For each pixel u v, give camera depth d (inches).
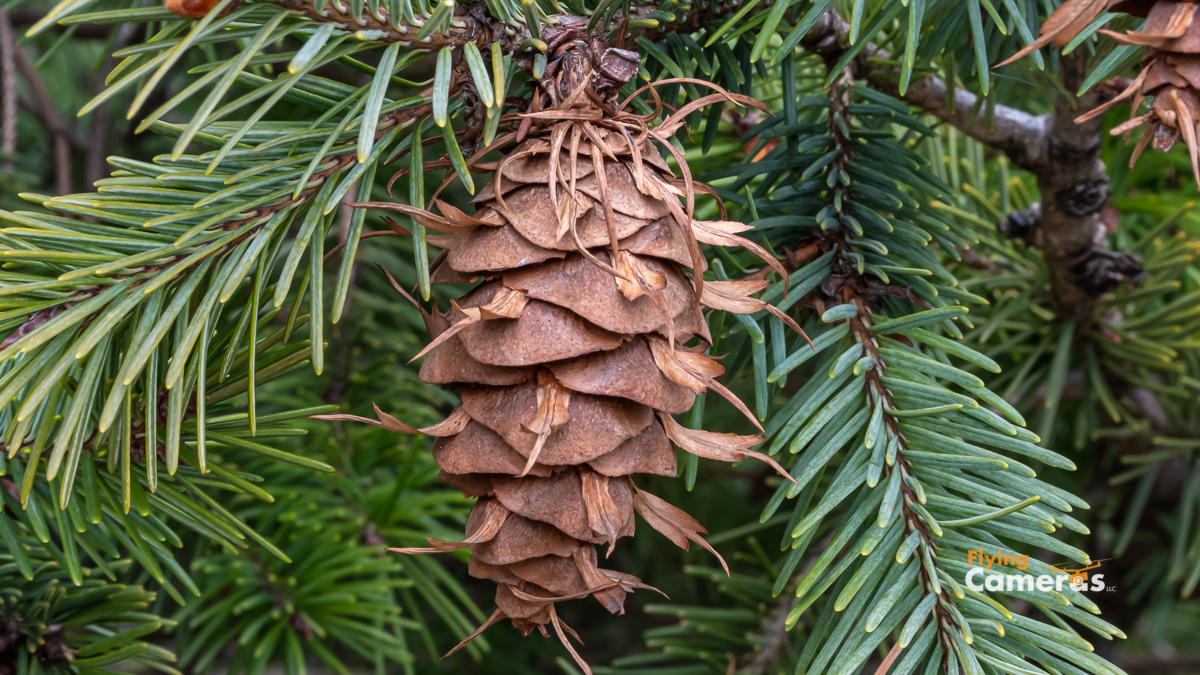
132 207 10.1
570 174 9.9
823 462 10.7
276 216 10.2
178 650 21.4
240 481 11.1
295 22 9.7
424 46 10.0
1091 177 13.3
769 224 11.5
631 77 10.2
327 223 10.4
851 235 11.7
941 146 16.9
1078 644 10.2
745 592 16.1
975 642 10.4
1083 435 16.5
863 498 10.9
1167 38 9.3
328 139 9.9
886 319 11.3
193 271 10.2
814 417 10.9
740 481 26.5
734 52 11.7
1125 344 15.5
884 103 12.2
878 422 10.7
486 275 10.1
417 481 16.1
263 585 14.9
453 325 9.8
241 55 9.2
